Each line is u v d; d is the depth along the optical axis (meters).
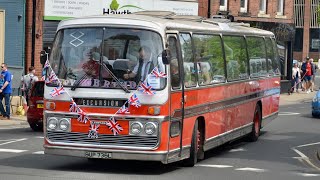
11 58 35.34
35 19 35.69
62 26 15.44
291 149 21.25
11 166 16.06
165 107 14.75
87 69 15.04
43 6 36.12
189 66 16.33
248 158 18.84
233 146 21.72
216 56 18.50
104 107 14.80
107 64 14.93
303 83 50.81
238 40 20.89
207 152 20.09
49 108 15.24
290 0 51.44
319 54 85.38
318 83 59.66
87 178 14.29
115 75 14.84
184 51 16.09
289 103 42.12
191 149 16.58
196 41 17.00
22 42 35.56
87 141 14.93
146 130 14.62
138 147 14.66
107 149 14.77
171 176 15.00
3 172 14.92
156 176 14.95
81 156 14.97
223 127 19.08
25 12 35.62
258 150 20.78
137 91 14.69
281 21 50.66
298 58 86.88
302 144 22.61
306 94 49.25
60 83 15.17
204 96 17.30
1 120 28.39
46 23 36.38
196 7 43.75
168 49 14.73
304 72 50.56
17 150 19.31
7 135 23.53
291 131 26.55
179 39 15.85
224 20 20.92
